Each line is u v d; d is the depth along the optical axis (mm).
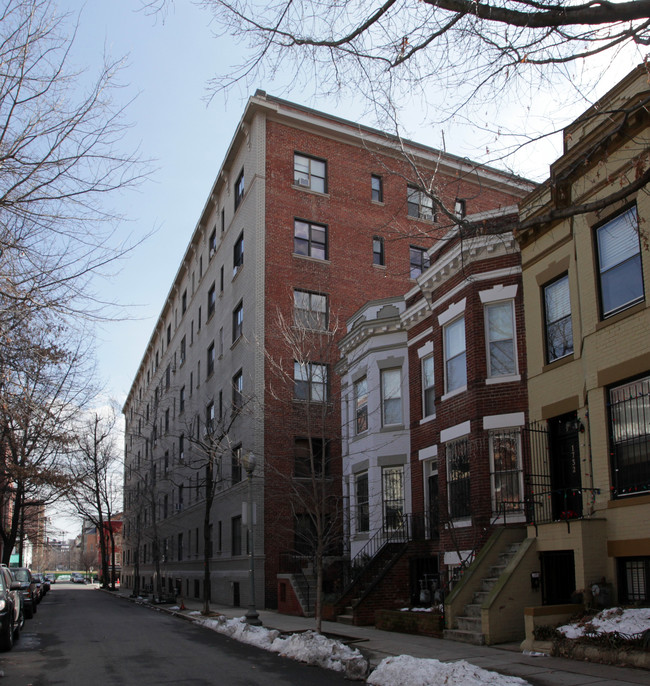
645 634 9898
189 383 43406
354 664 10406
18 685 10234
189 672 11227
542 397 14797
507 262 16500
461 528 16531
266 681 10273
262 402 25984
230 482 31094
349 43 8508
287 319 29016
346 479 23453
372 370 21938
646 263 11867
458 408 17203
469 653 11531
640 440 11867
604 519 12203
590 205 8070
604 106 12758
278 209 30547
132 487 51812
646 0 7320
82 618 23953
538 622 11562
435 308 18766
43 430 23719
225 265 35062
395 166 33531
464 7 7723
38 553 142125
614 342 12508
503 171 12180
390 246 32656
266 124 31297
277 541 26609
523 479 15430
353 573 20297
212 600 33000
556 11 7551
